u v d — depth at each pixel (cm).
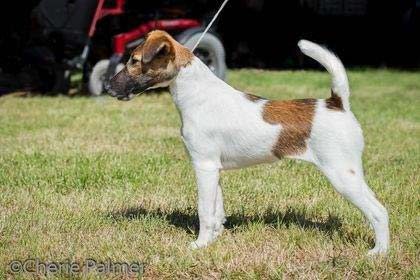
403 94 1702
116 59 1405
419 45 2452
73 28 1443
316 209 674
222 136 534
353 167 516
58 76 1557
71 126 1174
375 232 532
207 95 536
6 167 852
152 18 1477
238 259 539
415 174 841
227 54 2386
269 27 2406
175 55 531
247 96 545
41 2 1453
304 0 2462
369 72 2231
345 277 504
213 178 541
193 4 1561
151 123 1210
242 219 645
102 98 1491
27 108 1375
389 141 1070
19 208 684
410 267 525
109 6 1498
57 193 740
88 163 866
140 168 846
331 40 2481
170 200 709
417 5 2481
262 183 778
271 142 527
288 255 551
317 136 517
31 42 1506
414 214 663
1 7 1541
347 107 526
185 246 563
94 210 674
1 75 1750
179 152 960
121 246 567
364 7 2606
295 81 1905
